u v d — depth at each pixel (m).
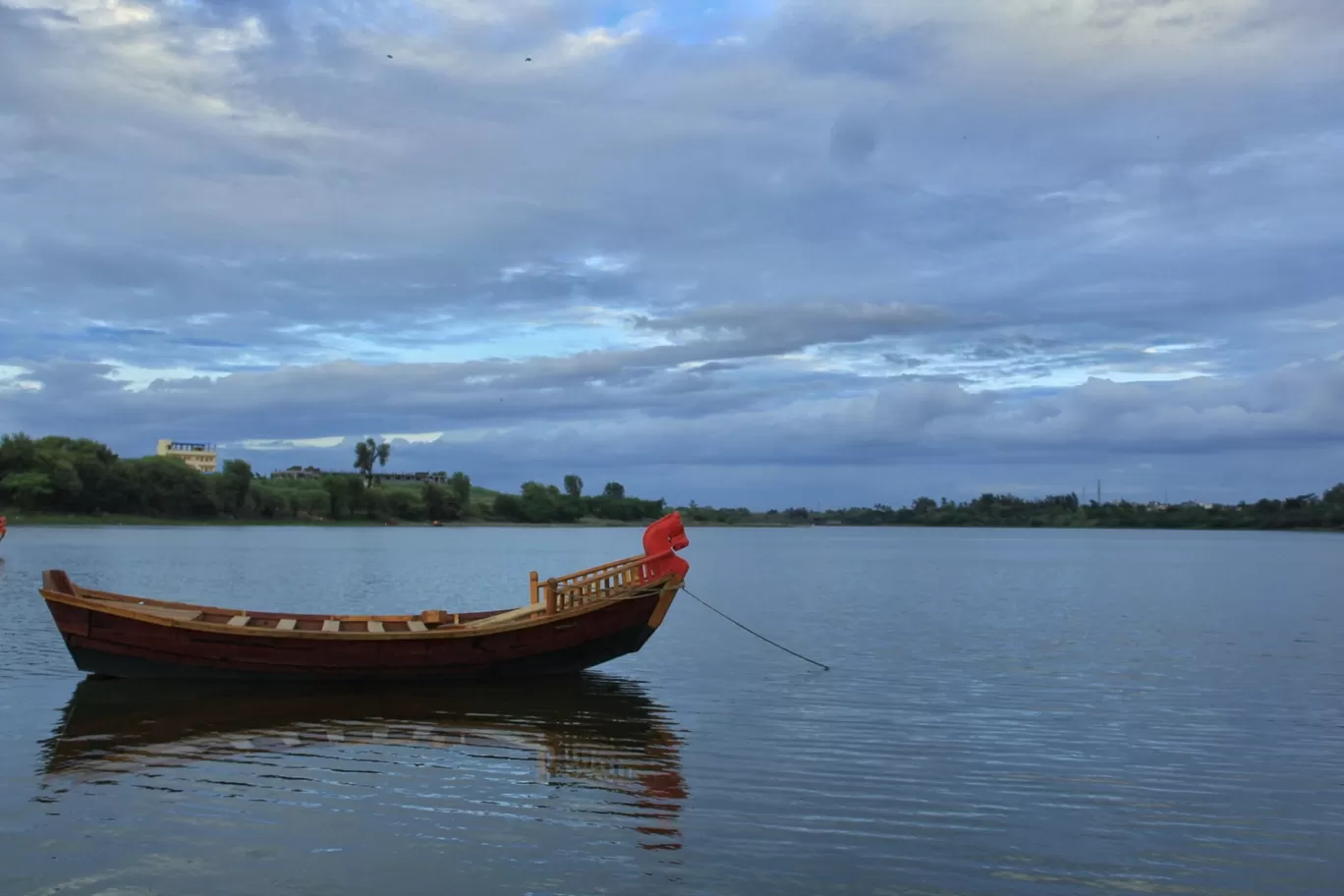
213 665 22.98
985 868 12.53
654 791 15.43
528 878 12.02
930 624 39.47
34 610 38.69
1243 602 50.50
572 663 24.39
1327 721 20.77
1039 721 20.67
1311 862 12.83
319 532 190.25
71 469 169.75
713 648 31.48
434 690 23.52
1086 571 82.88
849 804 14.90
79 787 15.41
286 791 15.30
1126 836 13.65
